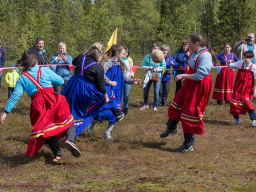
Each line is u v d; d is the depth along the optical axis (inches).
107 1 1911.9
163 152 211.9
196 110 203.8
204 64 195.9
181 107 213.2
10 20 1371.8
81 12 1800.0
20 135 257.8
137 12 2244.1
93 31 1258.6
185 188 142.3
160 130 280.7
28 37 1198.9
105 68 227.3
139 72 828.6
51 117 173.2
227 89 404.2
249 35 429.7
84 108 198.1
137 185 146.6
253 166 175.0
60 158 190.5
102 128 279.7
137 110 377.1
